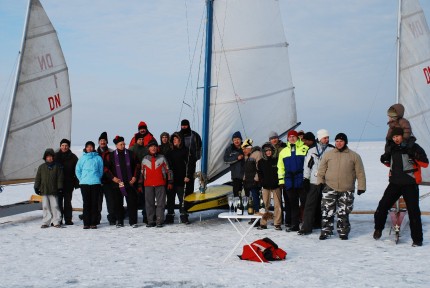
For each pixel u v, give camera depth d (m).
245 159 8.80
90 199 8.91
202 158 9.53
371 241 7.29
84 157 8.95
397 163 6.96
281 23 10.54
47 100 10.59
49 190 9.03
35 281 5.35
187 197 8.91
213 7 9.55
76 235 8.25
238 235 7.99
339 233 7.50
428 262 5.91
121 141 9.01
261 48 10.11
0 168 9.83
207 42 9.52
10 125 9.95
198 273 5.56
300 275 5.38
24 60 10.15
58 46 10.83
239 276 5.39
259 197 8.64
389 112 7.25
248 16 9.93
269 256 6.13
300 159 7.91
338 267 5.73
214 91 9.59
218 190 9.66
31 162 10.34
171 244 7.33
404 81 8.66
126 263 6.15
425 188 15.84
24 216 10.88
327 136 7.79
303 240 7.43
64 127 10.98
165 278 5.38
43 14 10.49
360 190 7.32
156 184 8.82
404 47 8.67
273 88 10.36
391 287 4.87
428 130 8.66
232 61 9.75
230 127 9.75
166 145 9.45
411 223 6.87
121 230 8.69
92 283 5.23
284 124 10.64
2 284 5.23
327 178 7.46
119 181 8.89
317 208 8.42
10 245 7.45
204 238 7.78
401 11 8.67
